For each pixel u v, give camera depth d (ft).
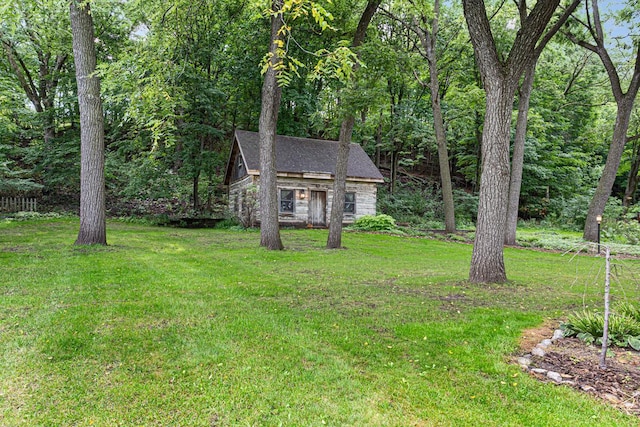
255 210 56.44
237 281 20.29
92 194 31.07
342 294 17.84
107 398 8.30
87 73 29.94
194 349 10.93
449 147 88.38
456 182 98.78
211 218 60.64
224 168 82.64
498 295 18.08
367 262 28.60
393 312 14.88
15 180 59.21
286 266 25.79
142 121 29.53
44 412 7.73
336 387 8.87
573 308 15.94
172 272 22.03
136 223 58.39
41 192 67.46
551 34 30.04
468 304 16.31
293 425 7.38
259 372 9.57
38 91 72.59
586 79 82.38
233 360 10.26
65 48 50.72
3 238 34.32
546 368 10.07
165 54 28.09
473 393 8.66
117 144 63.21
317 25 39.17
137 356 10.41
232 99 71.61
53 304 14.89
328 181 62.64
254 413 7.79
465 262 30.19
